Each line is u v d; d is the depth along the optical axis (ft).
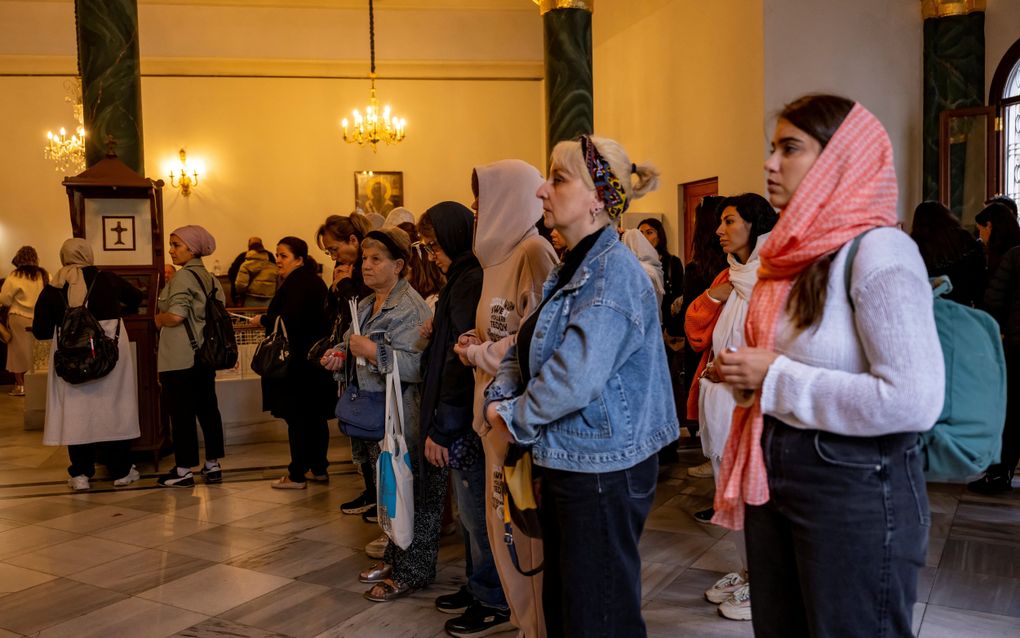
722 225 11.01
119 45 23.29
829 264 5.35
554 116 32.63
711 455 10.61
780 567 5.80
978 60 28.14
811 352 5.37
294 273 18.21
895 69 29.19
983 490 16.47
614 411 6.88
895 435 5.32
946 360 5.65
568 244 7.50
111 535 15.51
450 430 9.94
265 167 44.73
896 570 5.29
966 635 10.10
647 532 14.52
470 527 10.44
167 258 43.91
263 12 43.75
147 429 21.24
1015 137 27.32
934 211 13.80
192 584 12.79
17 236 42.16
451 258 10.56
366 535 15.07
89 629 11.19
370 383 12.28
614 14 41.06
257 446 23.99
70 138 41.78
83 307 18.51
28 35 41.63
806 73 29.37
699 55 34.09
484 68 46.16
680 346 19.29
